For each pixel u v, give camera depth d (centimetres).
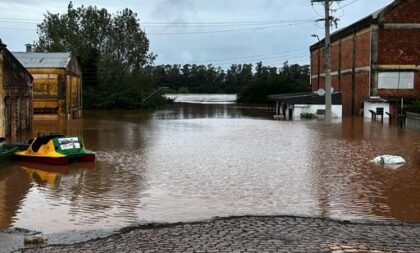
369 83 5119
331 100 4972
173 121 4959
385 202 1377
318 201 1388
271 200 1400
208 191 1523
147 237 990
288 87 10231
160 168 1959
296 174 1822
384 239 968
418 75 5050
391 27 5019
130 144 2800
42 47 8888
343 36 6112
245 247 907
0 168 1958
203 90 18588
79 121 4862
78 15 8975
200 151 2483
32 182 1675
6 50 2812
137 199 1410
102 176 1786
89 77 8700
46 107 5053
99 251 897
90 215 1227
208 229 1050
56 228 1107
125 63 8938
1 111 2741
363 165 2033
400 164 2056
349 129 3822
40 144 2097
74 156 2081
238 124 4481
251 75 17862
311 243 934
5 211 1266
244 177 1759
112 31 9006
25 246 944
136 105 8288
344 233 1016
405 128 3894
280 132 3584
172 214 1238
